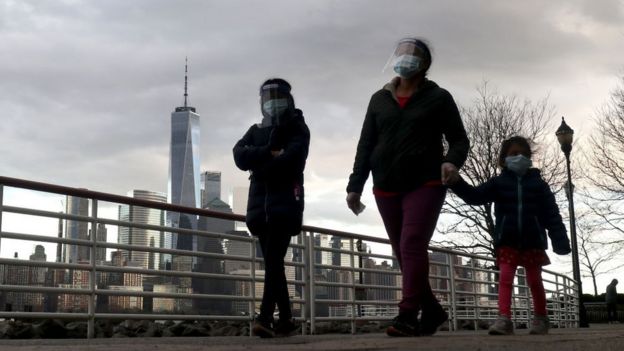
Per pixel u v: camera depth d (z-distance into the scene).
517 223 5.16
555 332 5.61
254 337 5.37
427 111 4.13
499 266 5.28
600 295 30.44
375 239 8.52
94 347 2.95
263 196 4.33
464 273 10.78
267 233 4.35
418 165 4.10
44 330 8.41
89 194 5.59
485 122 24.94
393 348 2.60
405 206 4.14
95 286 5.56
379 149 4.21
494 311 11.63
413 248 4.06
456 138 4.20
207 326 10.17
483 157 24.89
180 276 6.18
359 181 4.43
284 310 4.40
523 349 2.97
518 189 5.20
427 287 4.42
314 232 7.29
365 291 8.38
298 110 4.39
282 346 2.77
